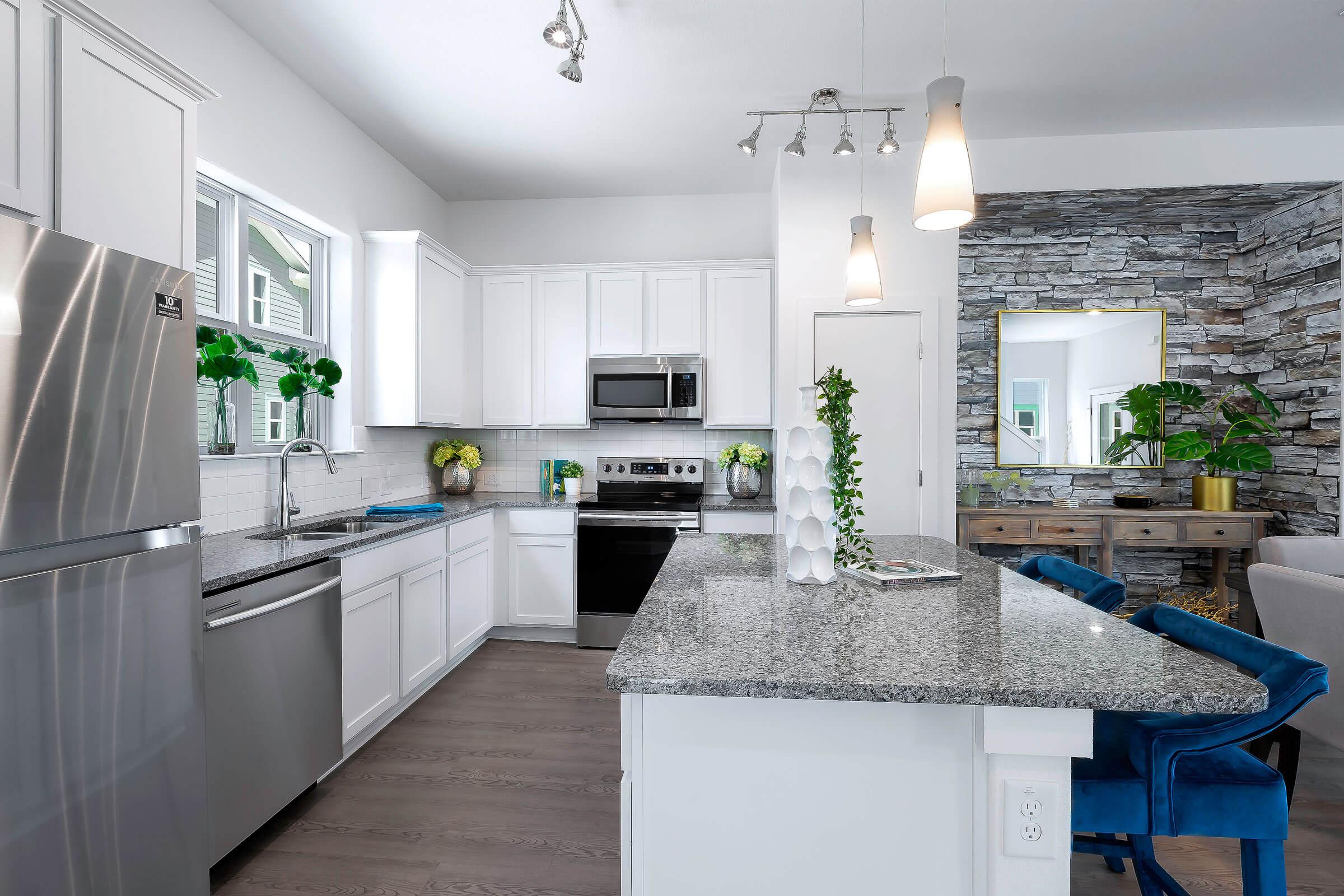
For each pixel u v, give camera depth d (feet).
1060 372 13.87
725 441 14.62
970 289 14.05
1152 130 11.46
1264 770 4.15
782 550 7.23
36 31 4.70
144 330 4.64
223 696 5.76
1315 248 11.74
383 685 8.70
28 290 3.84
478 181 13.93
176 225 5.91
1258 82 9.91
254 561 6.50
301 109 9.90
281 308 10.16
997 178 11.77
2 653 3.71
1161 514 12.26
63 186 4.89
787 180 12.20
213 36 8.20
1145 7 8.20
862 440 12.14
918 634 4.19
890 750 3.73
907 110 10.82
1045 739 3.44
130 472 4.51
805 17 8.43
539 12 8.34
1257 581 7.30
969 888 3.71
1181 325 13.58
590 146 12.23
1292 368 12.21
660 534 12.69
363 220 11.65
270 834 6.64
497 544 12.94
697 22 8.53
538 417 13.78
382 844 6.49
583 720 9.38
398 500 12.76
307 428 10.26
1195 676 3.47
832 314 12.14
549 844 6.52
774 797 3.78
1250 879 4.06
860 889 3.75
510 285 13.84
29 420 3.85
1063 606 4.92
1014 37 8.82
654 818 3.84
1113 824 4.03
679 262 13.98
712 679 3.39
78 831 4.13
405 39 8.91
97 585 4.26
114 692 4.38
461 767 8.02
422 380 11.71
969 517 12.55
